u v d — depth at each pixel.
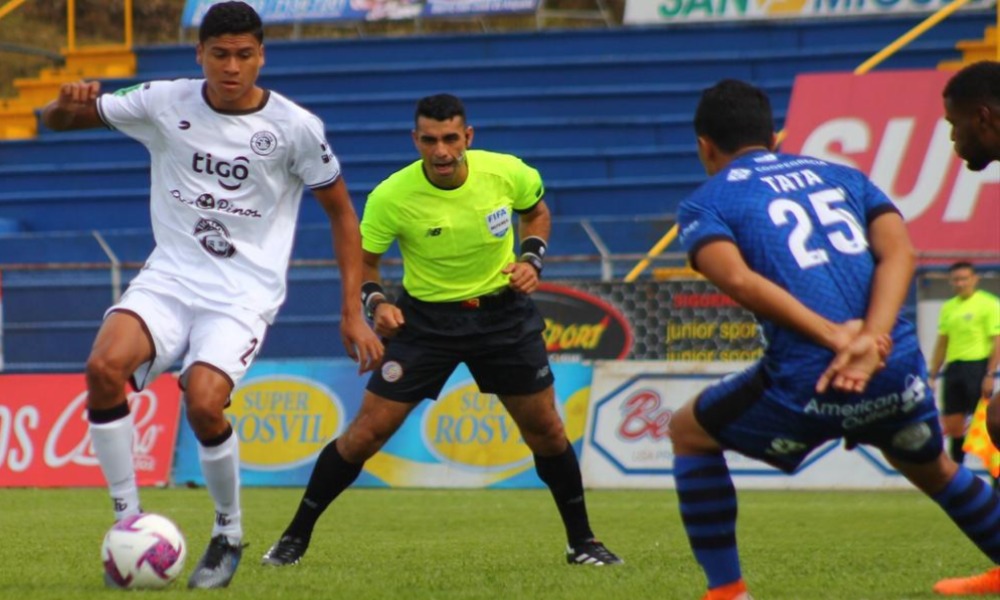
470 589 18.02
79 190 69.88
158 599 16.39
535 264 22.61
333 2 76.88
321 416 45.75
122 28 97.25
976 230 48.56
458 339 22.31
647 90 69.38
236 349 17.59
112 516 33.25
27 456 46.28
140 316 17.47
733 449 14.75
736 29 72.12
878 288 14.01
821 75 52.31
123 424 17.61
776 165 14.80
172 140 17.91
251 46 17.44
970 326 41.72
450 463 44.53
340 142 69.94
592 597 17.00
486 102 71.00
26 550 24.25
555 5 88.56
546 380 22.41
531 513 34.59
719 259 13.84
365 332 18.56
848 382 13.53
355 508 36.25
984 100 16.67
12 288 56.84
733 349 47.09
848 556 23.67
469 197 22.31
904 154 50.28
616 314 48.00
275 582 18.86
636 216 62.88
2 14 77.50
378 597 16.95
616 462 44.00
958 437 42.09
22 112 75.69
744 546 25.89
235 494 17.80
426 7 75.31
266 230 18.25
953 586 17.31
